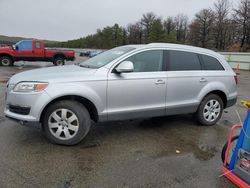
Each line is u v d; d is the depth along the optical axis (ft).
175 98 17.28
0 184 10.53
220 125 19.74
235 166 11.23
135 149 14.48
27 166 12.00
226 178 11.80
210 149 14.99
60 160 12.72
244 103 10.89
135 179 11.40
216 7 217.56
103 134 16.57
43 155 13.14
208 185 11.23
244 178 10.82
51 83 13.62
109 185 10.86
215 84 18.90
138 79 15.61
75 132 14.19
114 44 290.97
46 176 11.27
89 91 14.24
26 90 13.44
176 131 17.81
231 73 20.08
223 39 214.90
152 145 15.16
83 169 12.00
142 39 289.33
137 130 17.61
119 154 13.75
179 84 17.21
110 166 12.41
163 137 16.57
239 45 201.36
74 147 14.30
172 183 11.24
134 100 15.71
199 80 18.15
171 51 17.34
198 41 230.48
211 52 19.62
